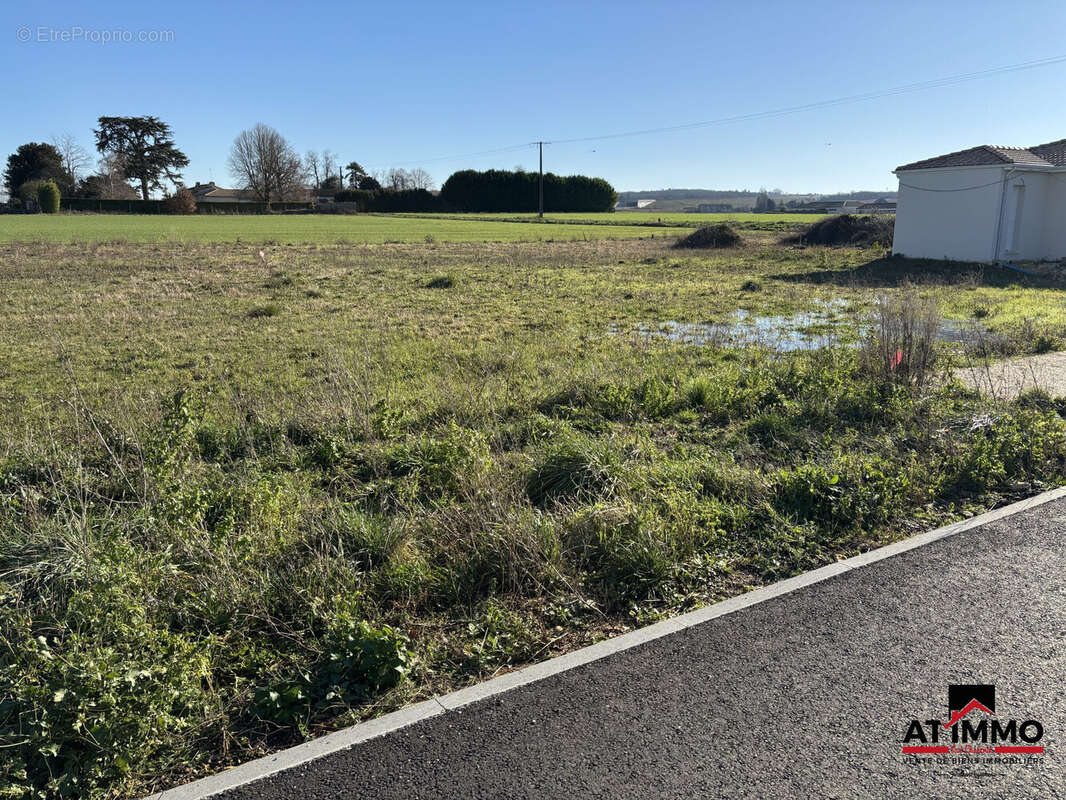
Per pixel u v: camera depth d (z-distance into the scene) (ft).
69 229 165.68
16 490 17.53
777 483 17.48
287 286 66.90
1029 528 15.85
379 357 35.81
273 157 338.95
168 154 326.44
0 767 9.18
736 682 10.76
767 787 8.80
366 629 11.31
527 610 12.92
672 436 22.52
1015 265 77.15
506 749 9.48
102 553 12.96
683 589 13.57
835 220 131.75
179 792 8.95
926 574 13.92
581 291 64.54
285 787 8.94
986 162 77.05
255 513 15.53
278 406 24.85
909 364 26.48
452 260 99.40
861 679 10.80
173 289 63.87
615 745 9.51
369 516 15.75
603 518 15.01
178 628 12.16
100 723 9.53
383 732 9.87
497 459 18.88
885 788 8.78
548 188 354.54
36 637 11.29
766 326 45.83
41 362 35.60
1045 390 26.27
